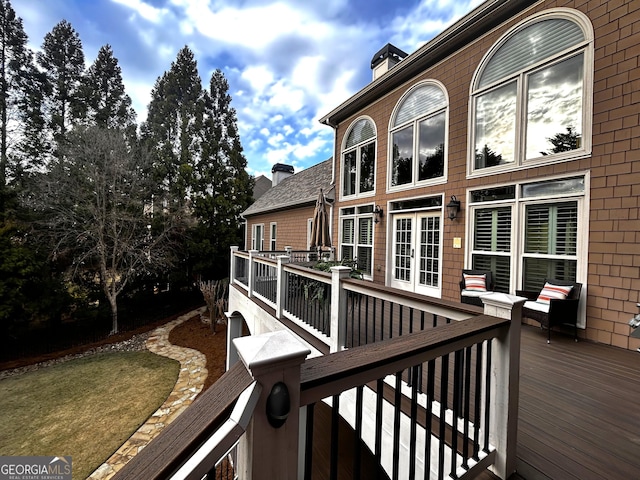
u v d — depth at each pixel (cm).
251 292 612
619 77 340
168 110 1670
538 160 411
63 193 1044
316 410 379
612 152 346
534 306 371
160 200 1350
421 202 611
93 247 1073
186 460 61
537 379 251
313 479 269
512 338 149
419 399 199
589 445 168
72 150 1070
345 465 282
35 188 1035
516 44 442
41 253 972
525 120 430
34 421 578
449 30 501
